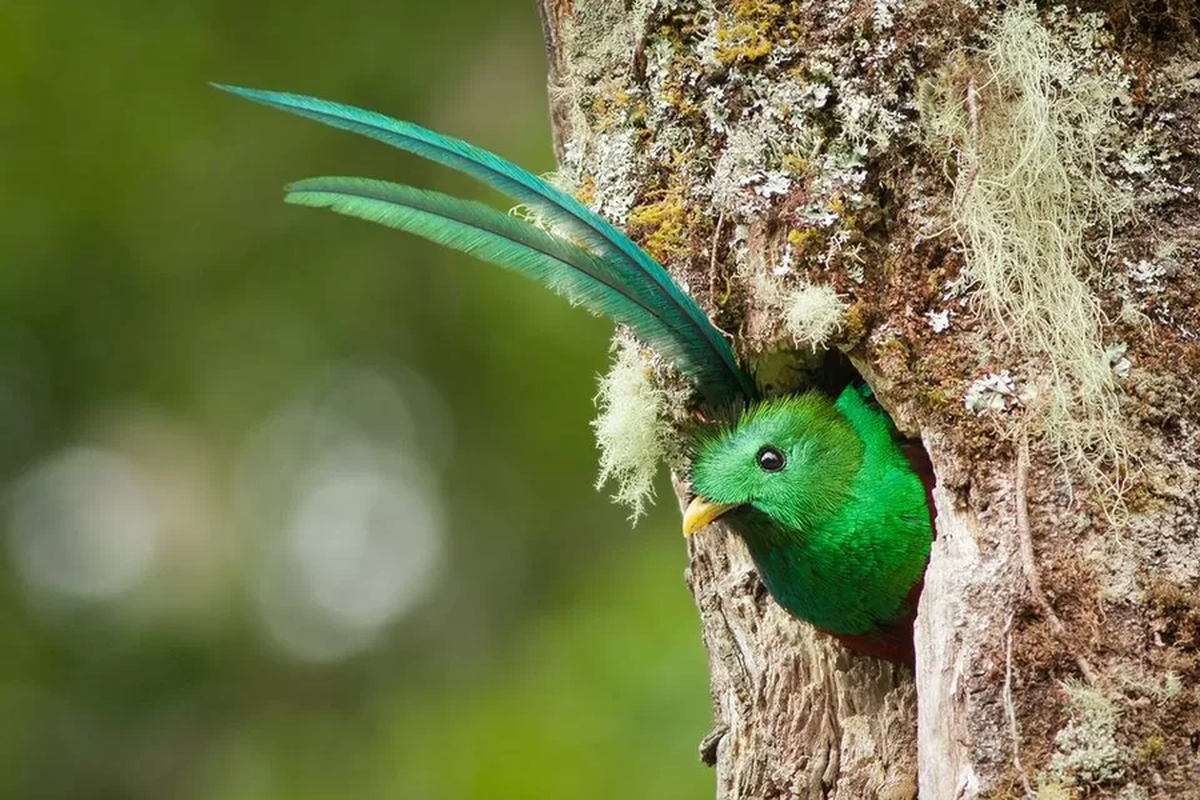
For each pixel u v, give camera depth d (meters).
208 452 21.22
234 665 21.02
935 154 9.47
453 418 20.17
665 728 15.88
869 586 10.18
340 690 20.64
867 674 10.49
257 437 20.98
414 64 20.02
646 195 10.48
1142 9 9.37
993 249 9.22
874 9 9.60
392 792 17.47
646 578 17.25
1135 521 8.70
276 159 20.12
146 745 20.58
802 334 9.66
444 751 17.05
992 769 8.55
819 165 9.75
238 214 20.17
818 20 9.80
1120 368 8.96
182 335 20.42
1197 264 9.12
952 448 9.12
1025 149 9.21
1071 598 8.66
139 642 21.02
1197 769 8.32
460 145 9.42
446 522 20.56
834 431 10.30
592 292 9.91
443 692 18.94
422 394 20.20
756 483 10.27
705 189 10.28
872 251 9.63
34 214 20.06
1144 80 9.31
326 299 20.14
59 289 20.28
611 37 10.75
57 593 21.27
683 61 10.34
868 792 10.07
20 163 20.09
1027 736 8.52
